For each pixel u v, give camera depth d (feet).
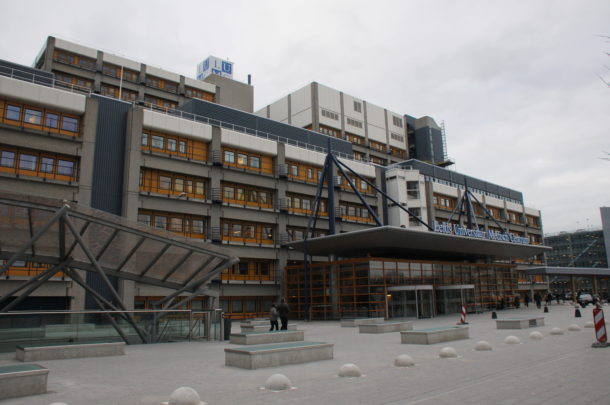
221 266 76.43
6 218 63.41
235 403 28.43
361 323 93.35
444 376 36.50
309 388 32.65
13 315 56.13
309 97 248.73
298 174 166.20
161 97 217.36
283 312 80.94
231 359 44.65
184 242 71.31
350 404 27.58
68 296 109.29
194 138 139.54
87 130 118.73
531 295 273.75
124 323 67.41
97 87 199.00
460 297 152.66
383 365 43.01
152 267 78.02
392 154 279.49
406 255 163.43
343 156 192.85
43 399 30.30
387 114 284.20
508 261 262.67
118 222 66.28
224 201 144.05
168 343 70.44
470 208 194.70
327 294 136.56
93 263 66.85
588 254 474.08
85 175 116.57
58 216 61.67
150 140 131.75
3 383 30.68
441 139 307.78
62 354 51.55
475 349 53.36
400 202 199.31
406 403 27.58
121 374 40.32
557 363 42.22
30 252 71.56
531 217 302.86
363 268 127.85
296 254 156.66
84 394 31.83
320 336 79.10
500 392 30.25
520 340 63.93
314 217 152.46
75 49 197.67
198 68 278.46
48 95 114.83
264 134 168.96
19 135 109.60
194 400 27.94
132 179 123.44
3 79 109.19
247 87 261.03
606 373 36.58
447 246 148.15
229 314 142.00
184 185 136.87
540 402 27.43
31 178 108.99
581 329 79.82
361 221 183.21
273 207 156.46
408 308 130.31
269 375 38.55
